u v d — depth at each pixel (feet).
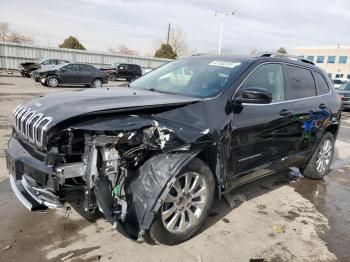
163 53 164.96
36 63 87.15
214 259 10.18
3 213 12.03
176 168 9.72
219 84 12.42
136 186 9.68
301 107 15.12
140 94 12.31
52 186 9.10
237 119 11.84
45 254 9.91
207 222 12.37
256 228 12.23
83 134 9.61
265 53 14.90
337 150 26.03
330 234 12.25
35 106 10.93
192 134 10.30
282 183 17.28
